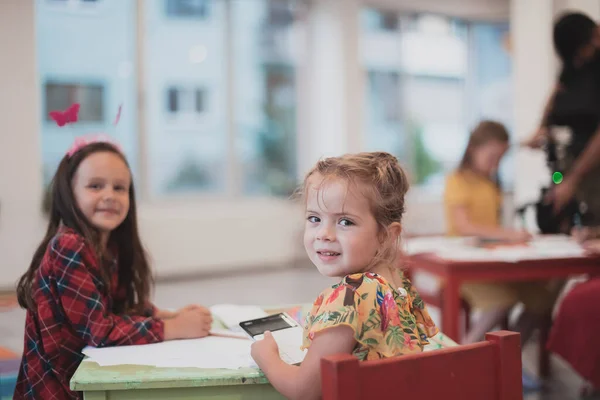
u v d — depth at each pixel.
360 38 6.64
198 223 5.65
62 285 1.38
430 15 7.07
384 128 6.98
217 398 1.14
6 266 4.58
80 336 1.37
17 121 4.61
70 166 1.53
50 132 5.11
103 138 1.62
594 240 2.75
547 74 4.57
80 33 5.23
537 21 4.61
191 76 5.86
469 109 7.38
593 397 2.52
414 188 7.01
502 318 2.66
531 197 4.65
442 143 7.32
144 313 1.64
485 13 7.04
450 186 3.06
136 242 1.68
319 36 6.61
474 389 0.99
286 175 6.57
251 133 6.27
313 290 4.86
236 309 1.63
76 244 1.42
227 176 6.11
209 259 5.72
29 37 4.63
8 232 4.59
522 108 4.77
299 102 6.64
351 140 6.54
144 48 5.50
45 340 1.39
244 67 6.18
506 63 7.31
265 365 1.10
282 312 1.61
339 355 0.89
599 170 2.96
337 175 1.12
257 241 6.03
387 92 6.96
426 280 4.93
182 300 4.44
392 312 1.07
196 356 1.25
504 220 6.30
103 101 5.37
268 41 6.35
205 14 5.89
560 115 3.22
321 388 0.96
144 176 5.57
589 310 2.24
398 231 1.17
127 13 5.42
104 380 1.11
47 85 5.11
